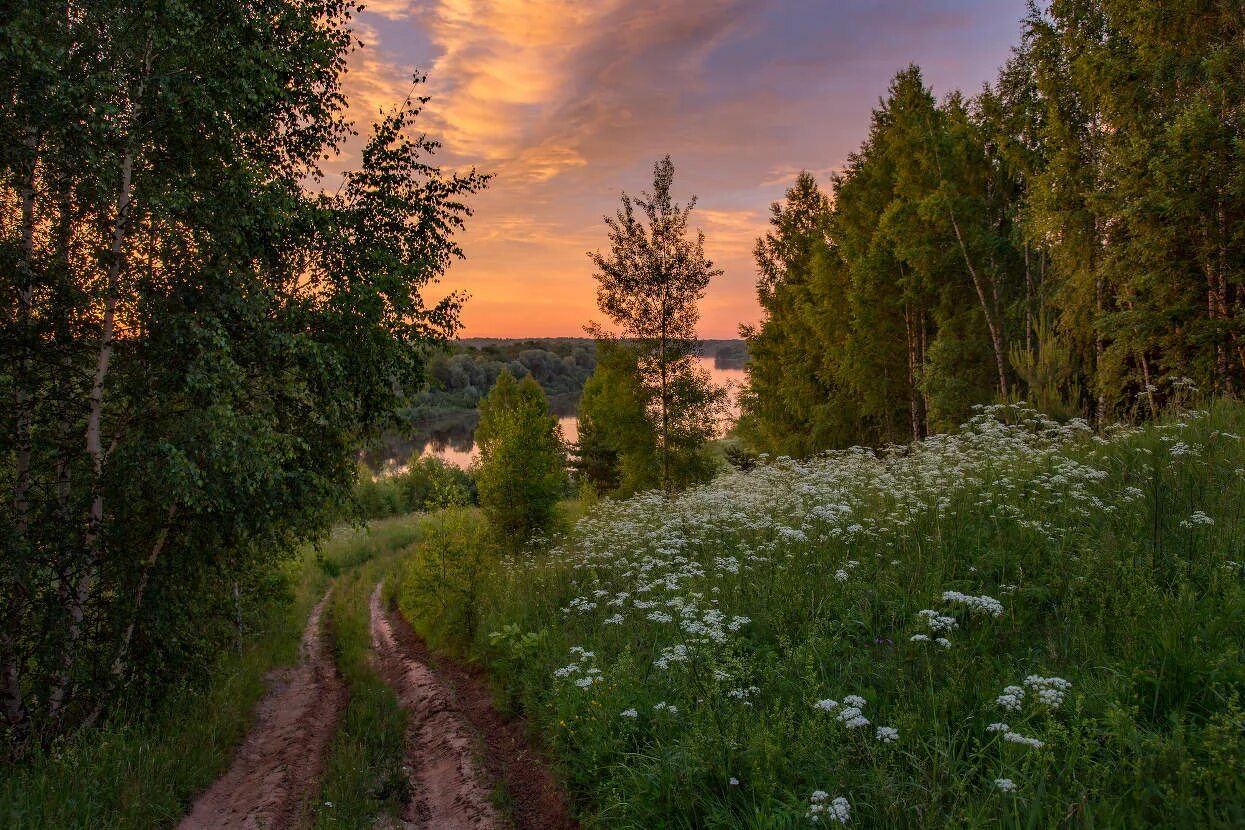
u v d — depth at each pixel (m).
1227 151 13.85
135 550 8.35
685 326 21.45
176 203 7.55
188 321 7.52
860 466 11.88
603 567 10.09
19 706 7.53
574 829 5.03
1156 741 3.41
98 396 7.95
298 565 16.28
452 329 10.82
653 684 5.76
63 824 5.39
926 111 23.28
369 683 10.73
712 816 3.86
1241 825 2.73
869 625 5.70
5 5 6.81
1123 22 16.52
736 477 15.16
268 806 6.55
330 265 9.77
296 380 9.00
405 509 51.00
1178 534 5.85
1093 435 10.39
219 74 8.31
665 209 21.23
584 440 40.53
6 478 7.66
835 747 4.10
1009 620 5.30
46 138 7.50
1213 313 14.89
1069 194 18.53
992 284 22.72
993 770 3.47
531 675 7.82
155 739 7.55
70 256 8.05
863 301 25.52
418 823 5.87
